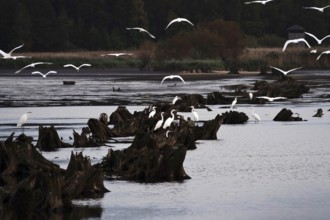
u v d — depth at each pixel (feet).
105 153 197.16
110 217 135.85
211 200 148.25
